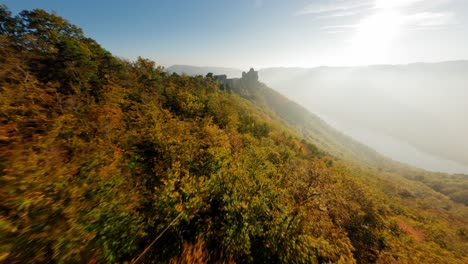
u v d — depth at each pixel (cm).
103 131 2211
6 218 924
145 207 1542
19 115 1752
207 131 3550
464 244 3375
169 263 1338
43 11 3784
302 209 1919
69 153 1557
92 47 4388
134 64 5838
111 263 1164
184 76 7531
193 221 1608
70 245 1002
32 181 1074
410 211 4819
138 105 3694
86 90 3178
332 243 1773
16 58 2772
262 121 8975
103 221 1191
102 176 1380
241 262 1419
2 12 3434
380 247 2302
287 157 4891
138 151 2244
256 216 1634
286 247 1458
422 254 2302
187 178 1772
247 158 2891
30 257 912
